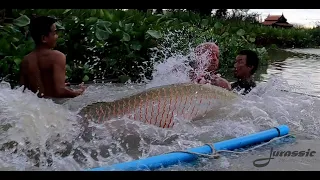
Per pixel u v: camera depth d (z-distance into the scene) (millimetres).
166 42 9156
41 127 3625
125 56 8453
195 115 4207
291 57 13953
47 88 4695
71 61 8016
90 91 5781
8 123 3635
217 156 3393
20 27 7707
